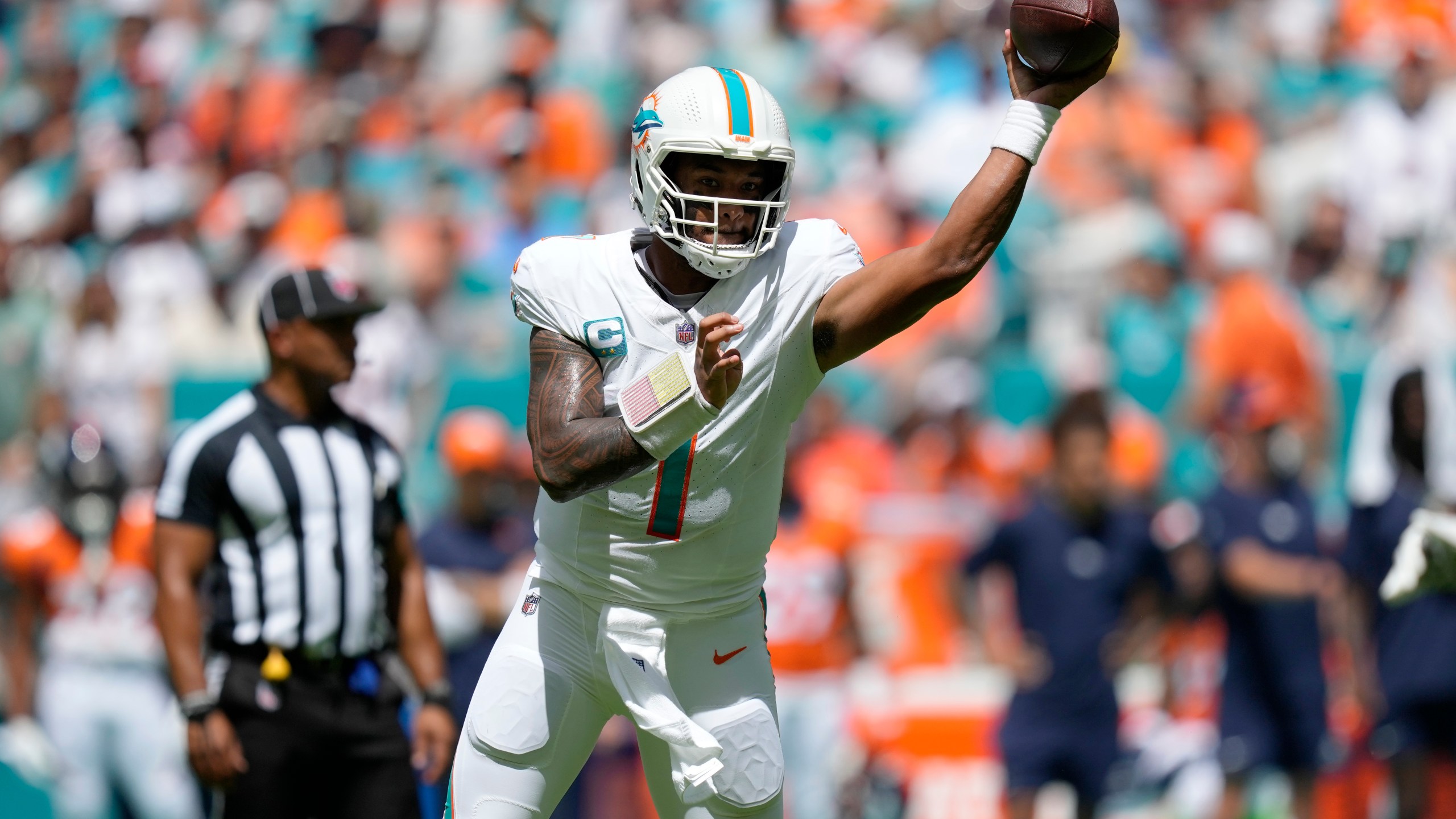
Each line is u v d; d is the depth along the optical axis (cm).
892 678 2577
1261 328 2955
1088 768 2286
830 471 2772
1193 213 3569
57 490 2361
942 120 3850
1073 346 3216
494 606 2097
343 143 4184
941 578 2617
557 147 4112
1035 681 2295
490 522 2153
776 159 991
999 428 3005
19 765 2244
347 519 1617
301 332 1633
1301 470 2384
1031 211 3484
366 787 1606
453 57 4847
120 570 2278
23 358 3722
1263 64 4275
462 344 3219
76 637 2273
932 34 4278
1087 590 2295
